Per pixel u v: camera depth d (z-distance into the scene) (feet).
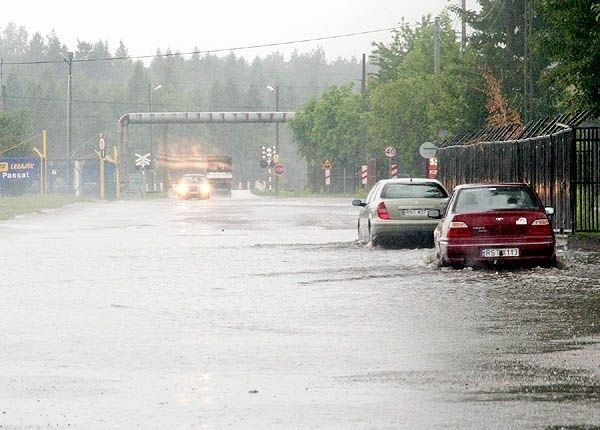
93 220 343.67
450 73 393.29
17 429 61.82
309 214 384.47
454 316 109.29
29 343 94.12
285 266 170.30
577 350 88.12
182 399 69.97
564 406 66.64
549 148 226.99
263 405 67.92
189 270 164.45
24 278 153.38
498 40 395.75
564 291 130.00
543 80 198.59
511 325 102.63
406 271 159.22
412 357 85.56
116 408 67.31
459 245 156.66
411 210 210.18
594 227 221.05
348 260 181.06
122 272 161.79
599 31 181.68
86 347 91.81
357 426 61.93
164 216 375.25
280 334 98.48
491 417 63.72
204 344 93.04
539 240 156.35
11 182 588.09
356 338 95.71
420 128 539.70
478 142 315.17
